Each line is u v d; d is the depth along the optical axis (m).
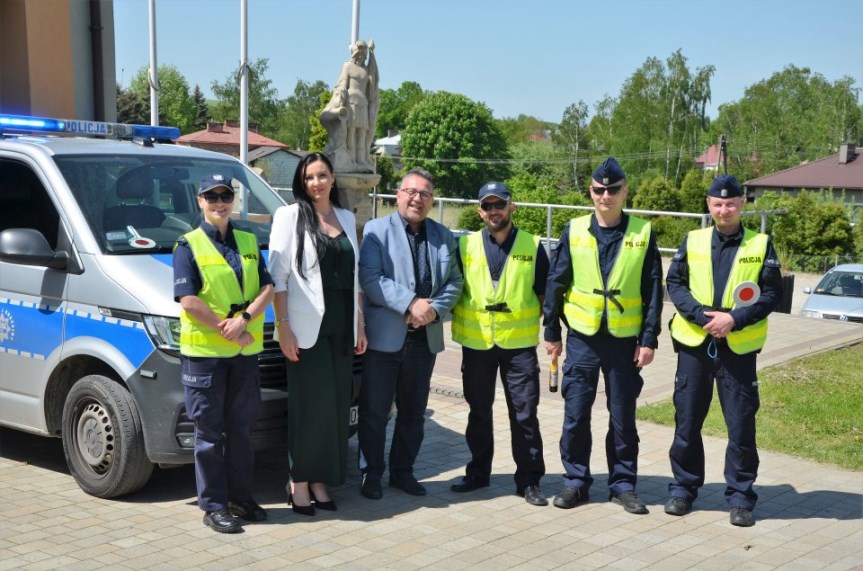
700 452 5.70
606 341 5.68
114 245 5.81
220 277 5.09
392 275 5.77
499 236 5.81
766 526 5.48
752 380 5.56
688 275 5.64
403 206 5.79
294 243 5.39
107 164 6.32
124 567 4.63
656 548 5.10
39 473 6.18
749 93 88.56
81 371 5.92
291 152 56.59
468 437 6.05
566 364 5.80
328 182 5.45
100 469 5.66
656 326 5.66
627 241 5.62
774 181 74.81
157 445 5.39
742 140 84.31
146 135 7.32
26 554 4.75
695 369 5.59
